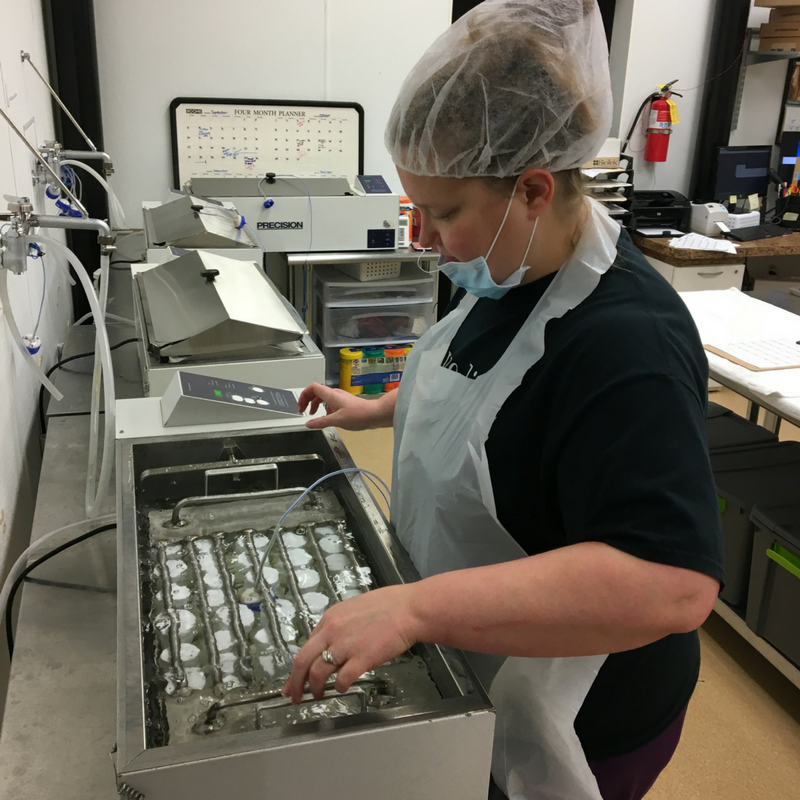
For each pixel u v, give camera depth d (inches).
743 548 86.5
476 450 35.2
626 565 27.2
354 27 146.5
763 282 162.2
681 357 30.4
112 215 127.6
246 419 51.6
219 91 142.8
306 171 150.7
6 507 57.1
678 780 72.9
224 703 30.6
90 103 126.2
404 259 138.5
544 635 27.6
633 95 175.9
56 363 81.3
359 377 145.6
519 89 29.9
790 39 165.5
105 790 31.9
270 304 67.6
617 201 167.8
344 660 27.5
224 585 38.3
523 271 34.6
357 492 43.7
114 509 52.8
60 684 37.6
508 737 36.7
